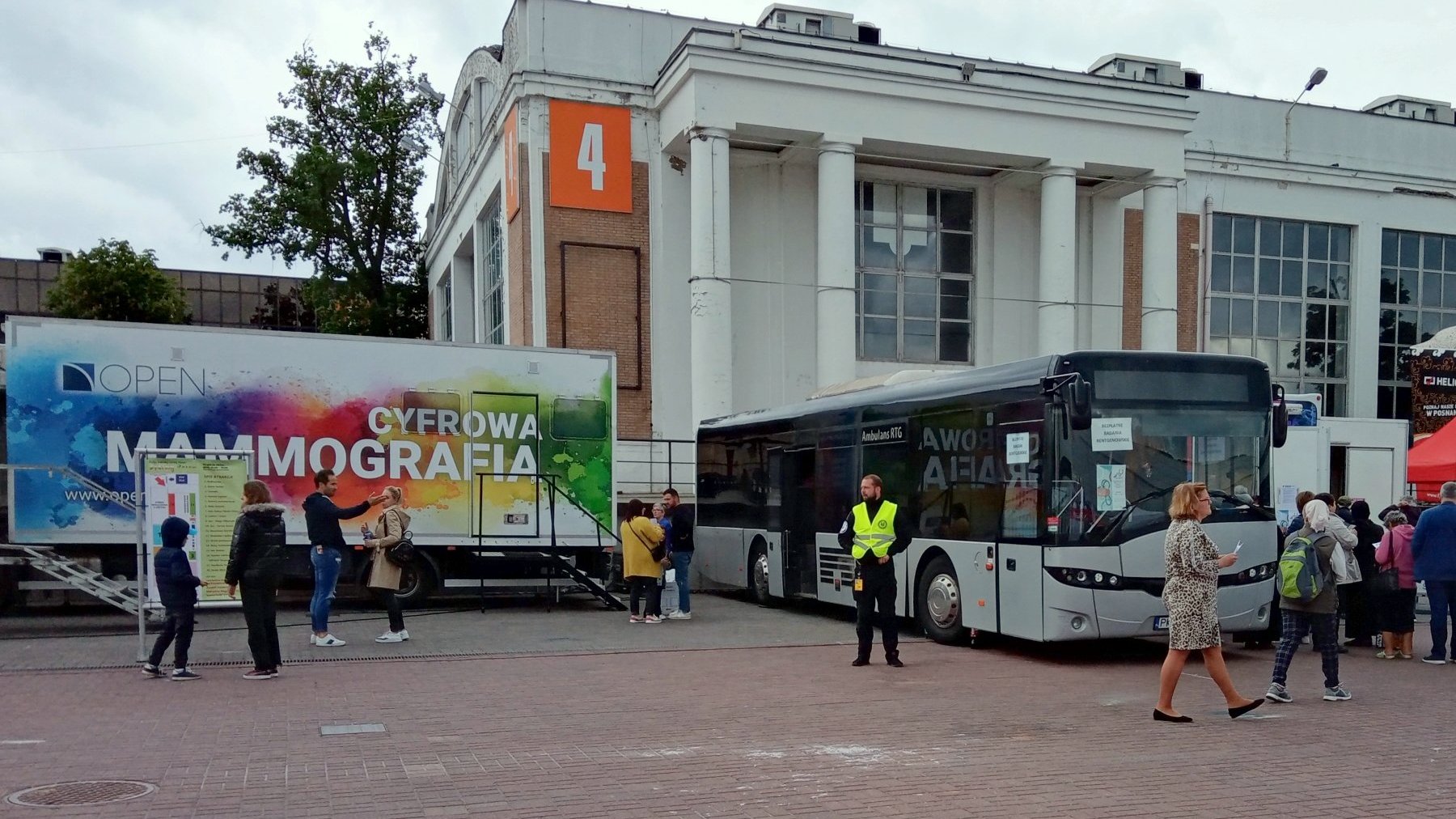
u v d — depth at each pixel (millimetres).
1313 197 32188
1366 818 5883
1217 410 12000
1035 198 28766
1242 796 6316
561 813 5852
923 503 13844
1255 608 11875
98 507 14438
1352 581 11547
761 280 26344
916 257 27938
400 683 10164
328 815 5766
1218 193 31125
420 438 15938
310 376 15445
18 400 14234
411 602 16516
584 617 15898
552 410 16672
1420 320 33969
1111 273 29109
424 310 43312
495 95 28531
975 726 8383
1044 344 26344
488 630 14203
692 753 7367
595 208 24422
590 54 24891
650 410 24688
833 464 15914
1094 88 26312
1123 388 11703
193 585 10328
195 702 9117
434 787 6387
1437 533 11906
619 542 16984
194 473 12625
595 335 24359
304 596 17922
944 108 25266
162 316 38719
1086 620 11312
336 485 14234
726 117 23531
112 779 6523
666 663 11656
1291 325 32281
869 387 15898
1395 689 10234
